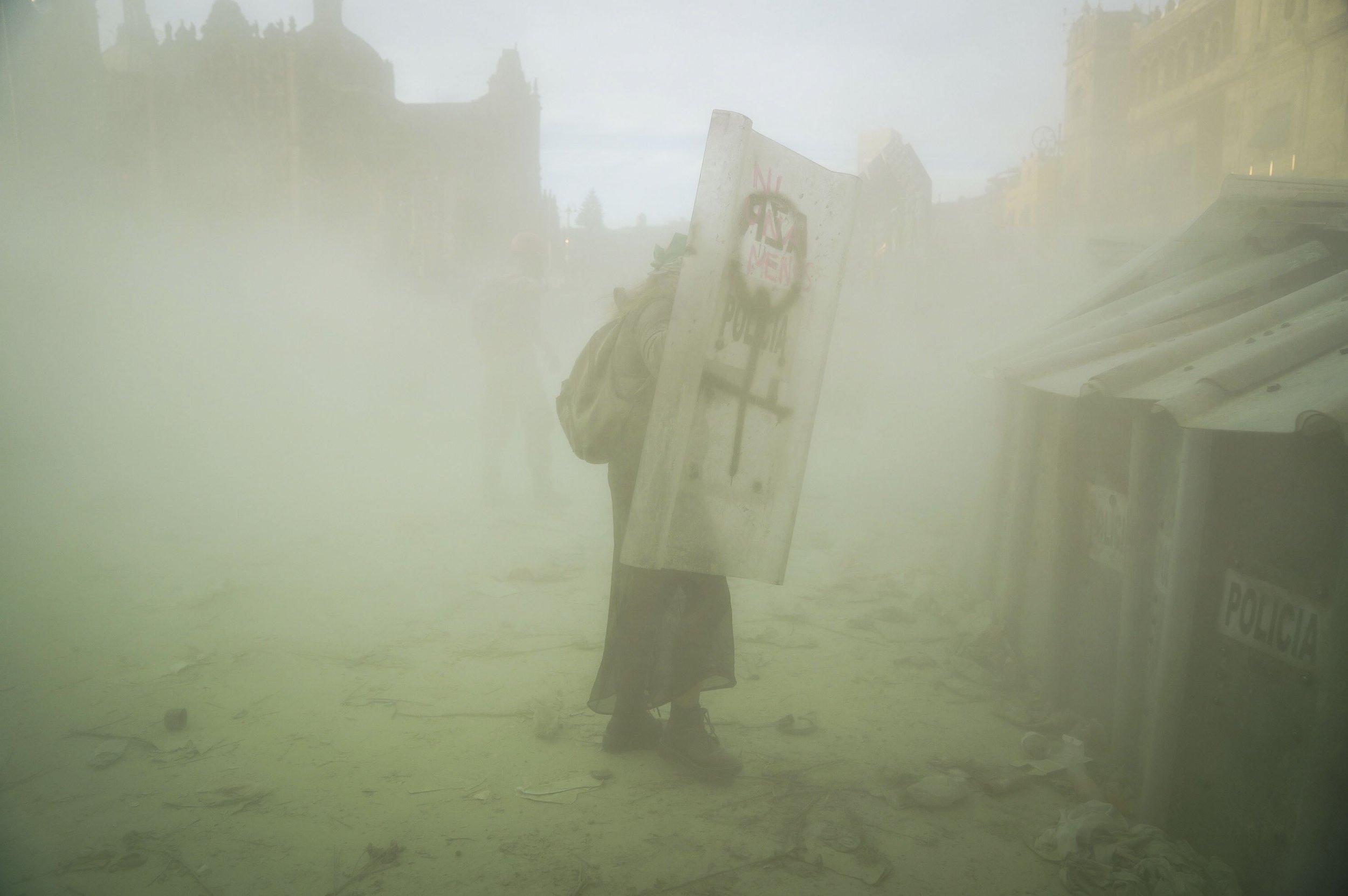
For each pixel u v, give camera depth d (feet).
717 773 8.49
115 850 7.27
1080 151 119.24
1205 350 7.54
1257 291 8.93
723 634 8.70
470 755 9.07
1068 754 8.89
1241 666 6.64
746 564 7.80
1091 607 9.63
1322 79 76.43
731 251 7.06
